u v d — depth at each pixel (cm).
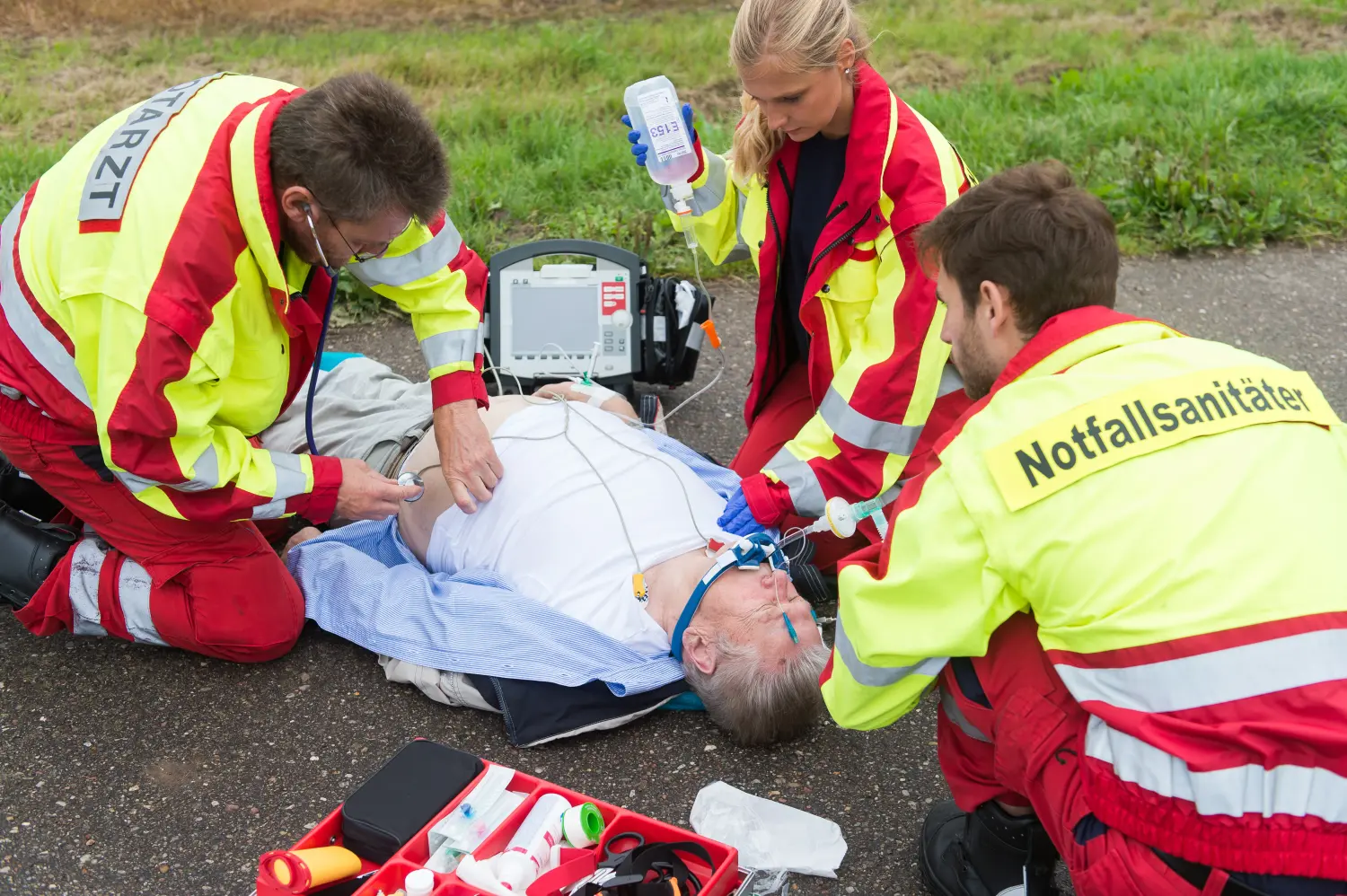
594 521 265
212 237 214
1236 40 768
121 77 641
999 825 192
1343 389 409
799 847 218
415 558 290
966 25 788
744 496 263
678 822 228
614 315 345
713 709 247
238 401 244
